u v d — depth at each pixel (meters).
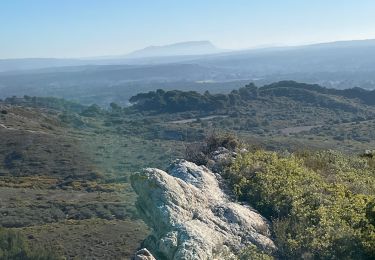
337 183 12.66
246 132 125.56
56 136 104.62
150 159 86.50
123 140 109.94
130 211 58.91
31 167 87.50
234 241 9.56
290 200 11.05
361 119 132.25
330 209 10.49
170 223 9.80
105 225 52.56
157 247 9.71
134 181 11.11
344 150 77.88
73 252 44.88
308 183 12.21
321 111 151.62
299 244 9.38
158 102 174.88
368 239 9.09
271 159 13.79
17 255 43.22
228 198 11.59
